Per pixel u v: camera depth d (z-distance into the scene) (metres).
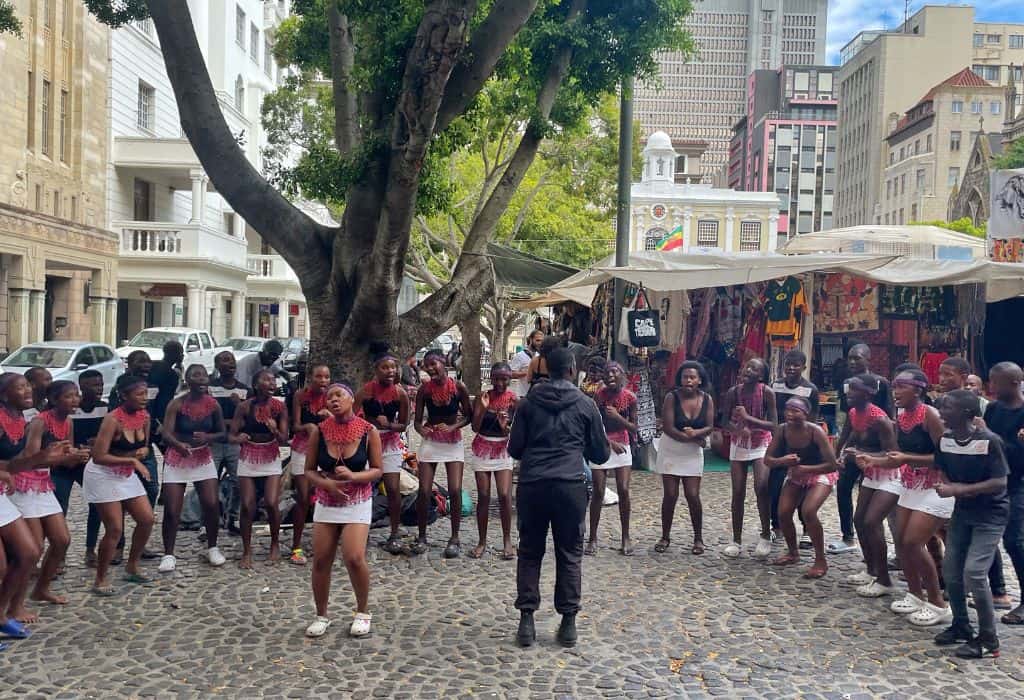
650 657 5.21
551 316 26.03
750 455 7.55
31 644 5.26
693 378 7.61
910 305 12.41
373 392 7.53
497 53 8.64
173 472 6.86
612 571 7.08
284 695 4.60
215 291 30.53
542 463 5.47
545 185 26.42
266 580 6.68
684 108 175.00
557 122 11.88
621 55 10.78
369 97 8.77
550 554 7.62
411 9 8.35
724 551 7.65
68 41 23.47
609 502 9.70
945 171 89.62
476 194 25.14
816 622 5.85
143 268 26.55
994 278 11.03
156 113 29.39
